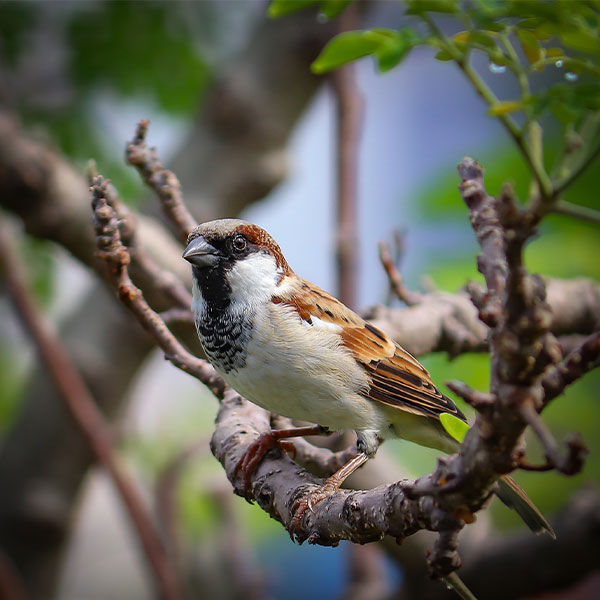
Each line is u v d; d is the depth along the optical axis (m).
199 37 10.74
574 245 9.84
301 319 6.57
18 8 10.23
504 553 8.72
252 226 6.89
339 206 9.58
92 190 5.71
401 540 4.28
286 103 11.07
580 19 4.76
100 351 10.72
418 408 6.84
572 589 9.65
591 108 4.76
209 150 11.06
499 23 5.03
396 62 5.24
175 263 8.66
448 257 10.52
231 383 6.70
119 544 12.46
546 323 3.19
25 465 10.73
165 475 10.28
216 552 10.92
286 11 5.87
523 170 9.65
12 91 10.19
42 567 10.77
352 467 6.55
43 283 11.06
